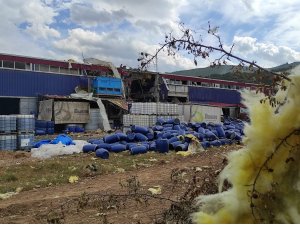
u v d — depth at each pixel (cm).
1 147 2202
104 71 4400
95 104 4016
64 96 3922
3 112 3862
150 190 771
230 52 241
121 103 3966
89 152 1773
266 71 221
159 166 1297
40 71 4059
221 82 5719
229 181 221
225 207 205
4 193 986
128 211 606
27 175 1251
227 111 5369
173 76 5162
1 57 3831
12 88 3878
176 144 1770
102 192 862
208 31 249
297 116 195
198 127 2391
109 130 3581
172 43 259
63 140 1956
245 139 207
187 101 5156
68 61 4247
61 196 880
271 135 198
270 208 195
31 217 658
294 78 200
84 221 570
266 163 197
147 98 3922
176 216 378
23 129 2270
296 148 194
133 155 1680
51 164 1378
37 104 3919
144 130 2039
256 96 214
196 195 382
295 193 192
